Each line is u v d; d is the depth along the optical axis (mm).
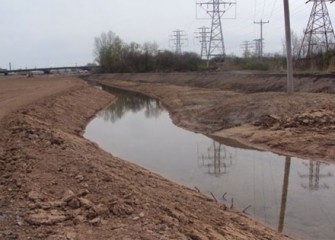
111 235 6125
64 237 5973
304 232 9203
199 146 19281
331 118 18953
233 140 19703
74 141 14961
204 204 9883
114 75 96938
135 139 22047
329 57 37688
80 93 41031
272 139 17953
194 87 50438
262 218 10062
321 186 12422
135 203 7605
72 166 9555
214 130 22562
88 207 7055
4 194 7637
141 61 98375
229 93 37500
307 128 18391
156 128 25797
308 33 53250
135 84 70375
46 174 8789
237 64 69875
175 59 89375
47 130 14875
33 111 22125
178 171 14914
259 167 14836
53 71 137500
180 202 9148
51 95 33125
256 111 22703
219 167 15203
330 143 15781
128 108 39344
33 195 7465
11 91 41000
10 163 9719
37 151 10914
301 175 13570
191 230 6953
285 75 35312
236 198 11641
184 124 26109
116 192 8055
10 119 17188
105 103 42656
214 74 52750
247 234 8172
